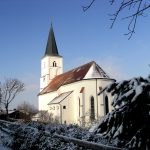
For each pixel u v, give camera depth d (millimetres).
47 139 9258
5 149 13031
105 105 50781
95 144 6449
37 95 73312
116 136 4730
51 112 59344
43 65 76750
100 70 54594
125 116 4629
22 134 12055
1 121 22891
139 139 4547
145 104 4457
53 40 76562
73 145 7738
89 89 52656
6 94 72688
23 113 61344
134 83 4582
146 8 5074
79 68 60594
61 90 61531
